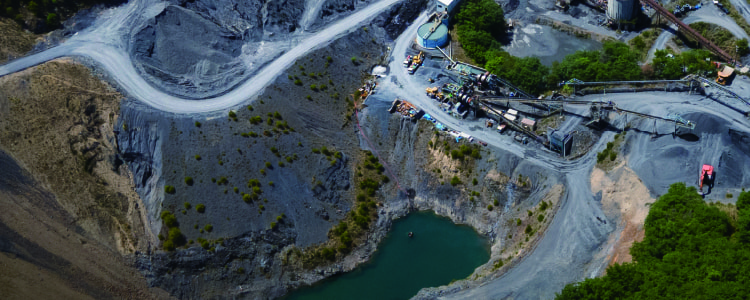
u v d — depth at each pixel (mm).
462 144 161000
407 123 168000
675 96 164000
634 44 183000
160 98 164000
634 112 153250
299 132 163250
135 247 146875
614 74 167375
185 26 178500
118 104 160875
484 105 164875
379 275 147750
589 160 154625
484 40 182500
